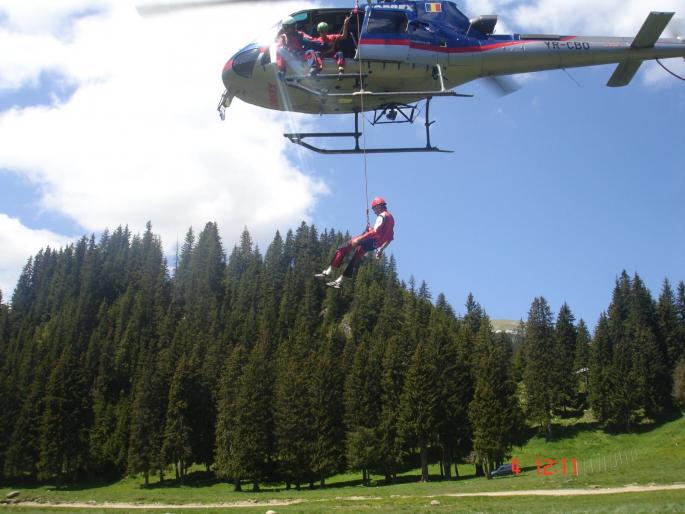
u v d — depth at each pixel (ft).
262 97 60.80
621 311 392.27
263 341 330.75
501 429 208.23
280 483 232.73
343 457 227.20
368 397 230.68
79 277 490.49
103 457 257.96
